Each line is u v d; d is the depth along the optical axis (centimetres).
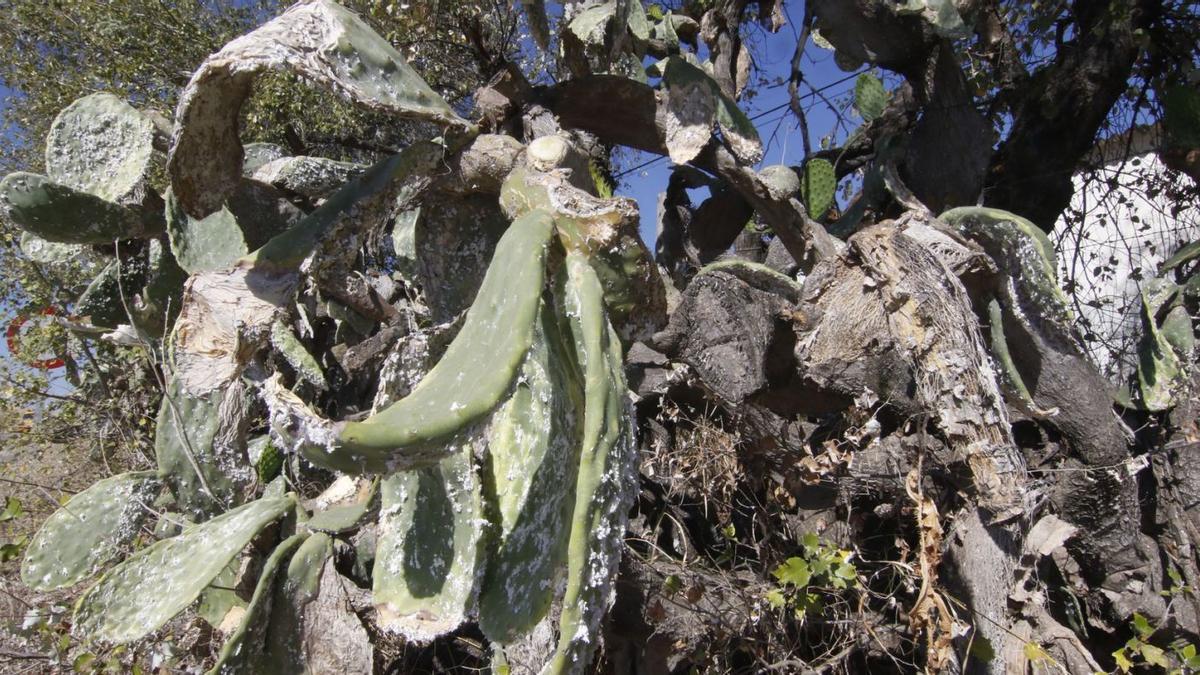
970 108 221
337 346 259
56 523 160
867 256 133
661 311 123
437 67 297
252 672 133
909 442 168
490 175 126
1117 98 255
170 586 136
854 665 168
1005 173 252
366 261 261
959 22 204
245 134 425
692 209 262
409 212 196
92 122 155
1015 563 142
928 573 138
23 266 347
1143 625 157
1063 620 186
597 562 95
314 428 84
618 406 102
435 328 120
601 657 173
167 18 495
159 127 167
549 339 109
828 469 162
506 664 151
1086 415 164
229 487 169
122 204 158
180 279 170
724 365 152
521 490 112
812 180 241
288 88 400
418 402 90
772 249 234
